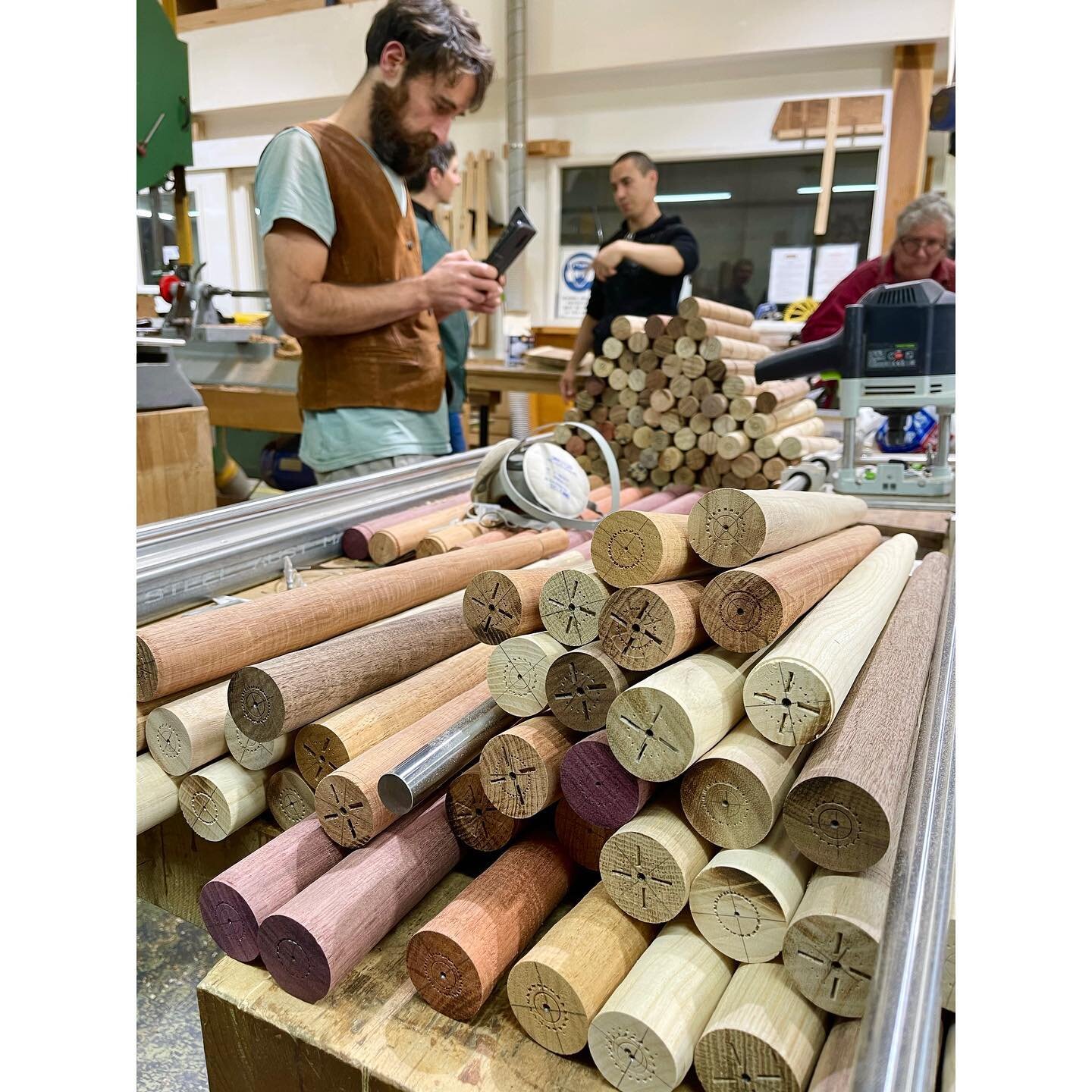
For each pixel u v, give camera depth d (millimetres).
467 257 2229
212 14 4883
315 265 2016
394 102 2080
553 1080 786
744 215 4766
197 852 1255
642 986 772
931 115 2561
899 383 2227
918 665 1104
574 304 5297
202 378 3551
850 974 721
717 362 2387
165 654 1085
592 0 4531
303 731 1071
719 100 4613
